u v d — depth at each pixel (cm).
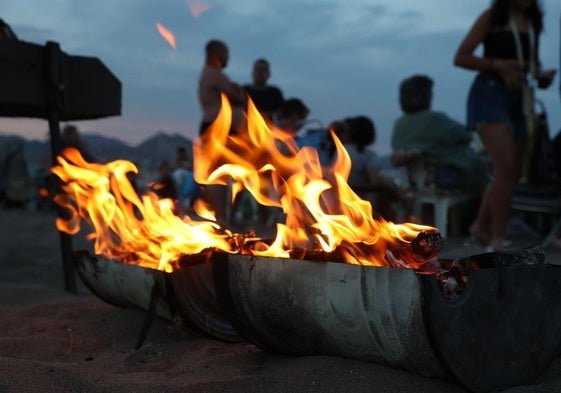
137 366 232
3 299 363
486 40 478
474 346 182
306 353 213
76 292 400
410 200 754
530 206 686
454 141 724
